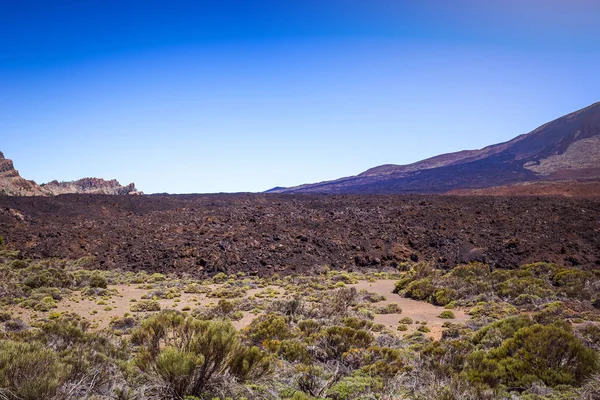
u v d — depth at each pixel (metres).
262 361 7.47
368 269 33.94
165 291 25.41
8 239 36.59
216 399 6.23
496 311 19.16
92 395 5.71
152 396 6.29
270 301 22.03
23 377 5.37
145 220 44.31
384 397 7.14
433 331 16.45
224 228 41.56
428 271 28.06
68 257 34.31
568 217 41.88
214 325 7.18
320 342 11.16
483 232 39.19
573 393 7.34
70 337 9.19
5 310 19.23
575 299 20.91
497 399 7.00
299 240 38.47
